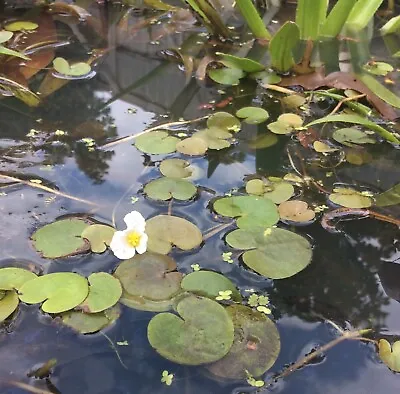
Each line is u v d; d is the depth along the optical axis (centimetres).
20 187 55
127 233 48
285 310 47
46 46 76
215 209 53
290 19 89
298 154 61
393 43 82
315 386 43
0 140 60
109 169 58
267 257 50
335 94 69
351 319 47
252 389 43
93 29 81
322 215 54
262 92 71
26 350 44
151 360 44
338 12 78
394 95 67
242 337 45
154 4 87
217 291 47
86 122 64
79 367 43
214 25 79
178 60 76
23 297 46
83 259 49
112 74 72
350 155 62
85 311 46
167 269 48
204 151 60
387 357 45
